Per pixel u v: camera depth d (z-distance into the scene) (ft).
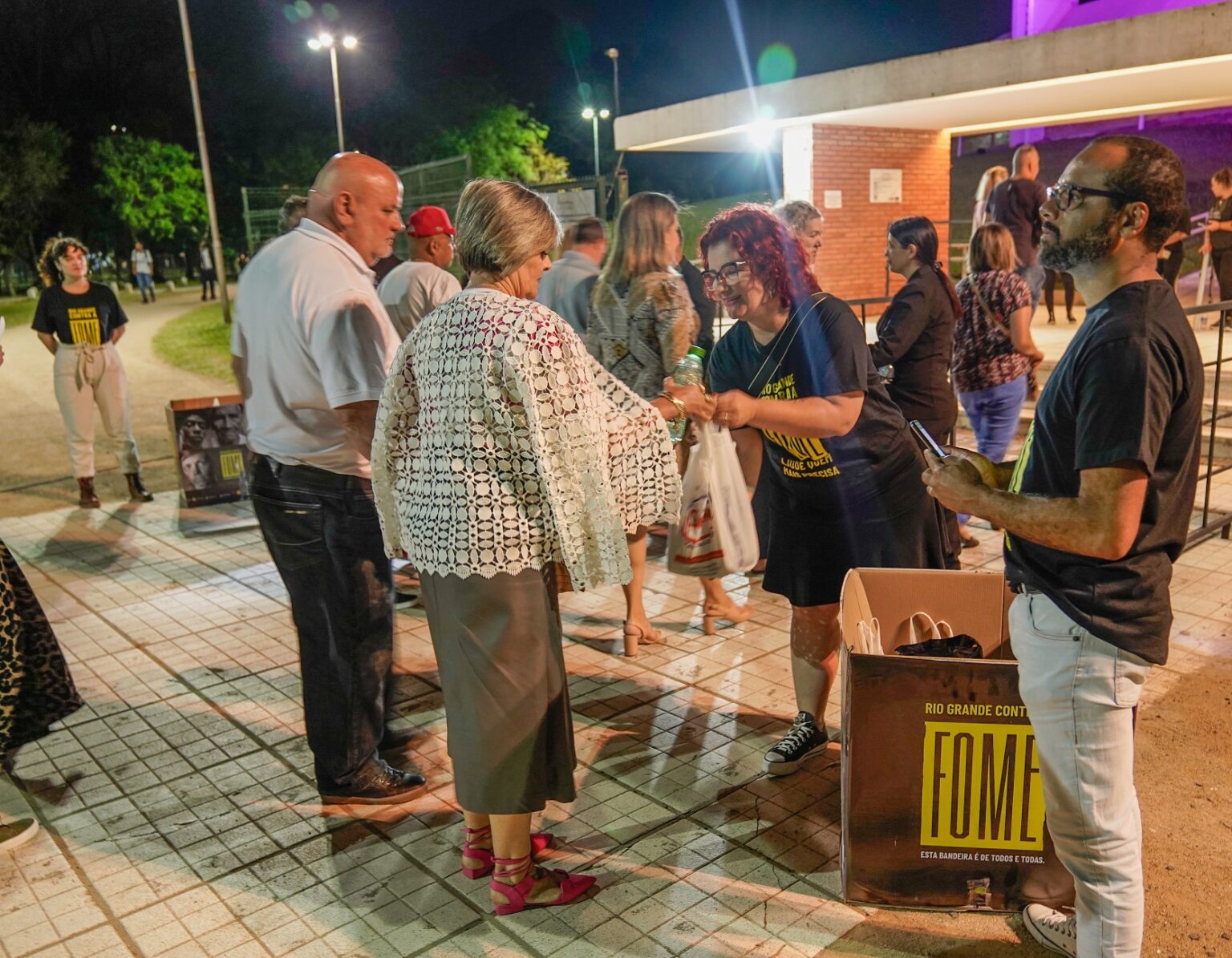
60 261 21.97
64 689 10.69
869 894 8.40
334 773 10.25
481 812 8.13
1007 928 8.21
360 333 9.00
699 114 43.04
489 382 7.27
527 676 7.88
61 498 24.35
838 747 11.16
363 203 9.43
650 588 16.67
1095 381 6.02
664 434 8.00
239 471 23.29
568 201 43.80
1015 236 29.53
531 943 8.20
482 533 7.51
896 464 10.02
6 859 9.63
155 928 8.57
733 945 8.09
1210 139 48.55
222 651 14.55
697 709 12.21
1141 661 6.45
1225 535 17.78
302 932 8.45
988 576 9.56
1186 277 41.60
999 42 32.58
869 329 39.04
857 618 9.23
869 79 36.63
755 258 9.25
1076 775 6.66
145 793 10.77
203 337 61.00
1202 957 7.83
